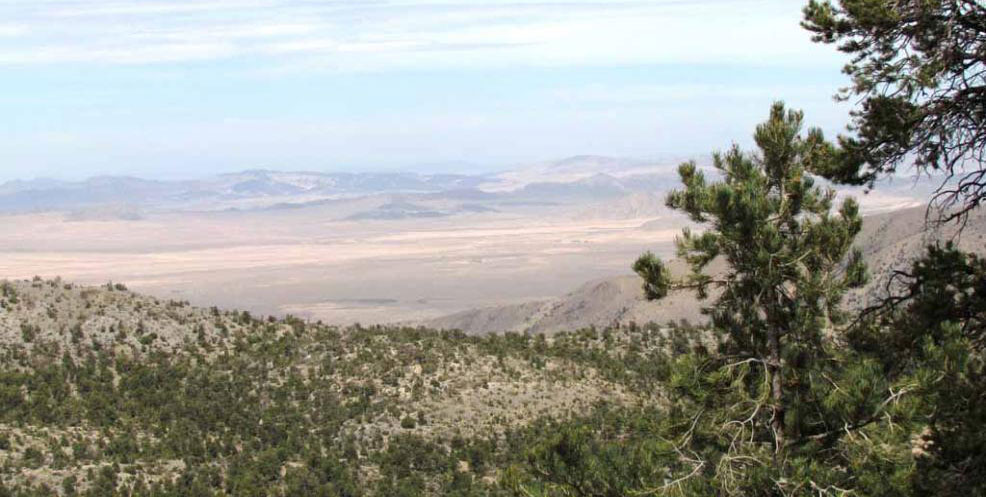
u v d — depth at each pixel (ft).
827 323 72.23
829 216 73.10
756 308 73.41
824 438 67.72
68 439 185.57
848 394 64.90
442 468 182.29
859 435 64.49
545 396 211.41
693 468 71.72
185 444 190.29
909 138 67.00
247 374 223.92
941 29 65.57
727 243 73.15
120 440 187.21
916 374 60.90
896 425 61.77
